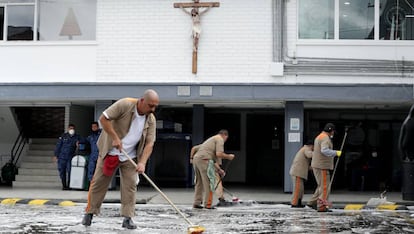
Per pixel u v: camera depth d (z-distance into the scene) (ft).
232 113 63.36
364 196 46.75
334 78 46.37
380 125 60.03
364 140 59.93
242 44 46.88
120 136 21.98
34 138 61.52
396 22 46.68
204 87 46.85
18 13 49.96
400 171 56.18
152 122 22.52
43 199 40.68
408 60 45.91
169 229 23.49
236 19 47.01
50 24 49.75
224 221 27.78
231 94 46.68
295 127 47.62
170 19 47.60
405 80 45.91
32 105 55.01
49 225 24.32
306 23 46.83
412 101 46.34
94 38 49.08
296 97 46.16
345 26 46.80
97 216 28.17
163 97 47.24
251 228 25.04
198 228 21.08
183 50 47.44
